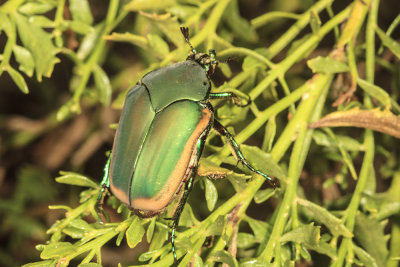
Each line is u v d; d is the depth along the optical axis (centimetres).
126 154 21
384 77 25
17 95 30
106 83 23
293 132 21
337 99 22
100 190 21
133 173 21
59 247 20
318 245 20
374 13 22
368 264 21
